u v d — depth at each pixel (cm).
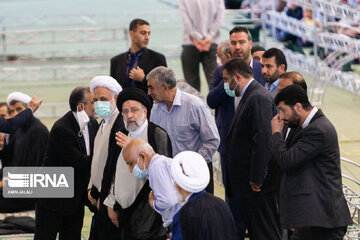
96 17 3888
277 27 2855
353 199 1280
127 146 869
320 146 905
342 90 2411
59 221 1100
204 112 1089
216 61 2047
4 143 1378
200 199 762
